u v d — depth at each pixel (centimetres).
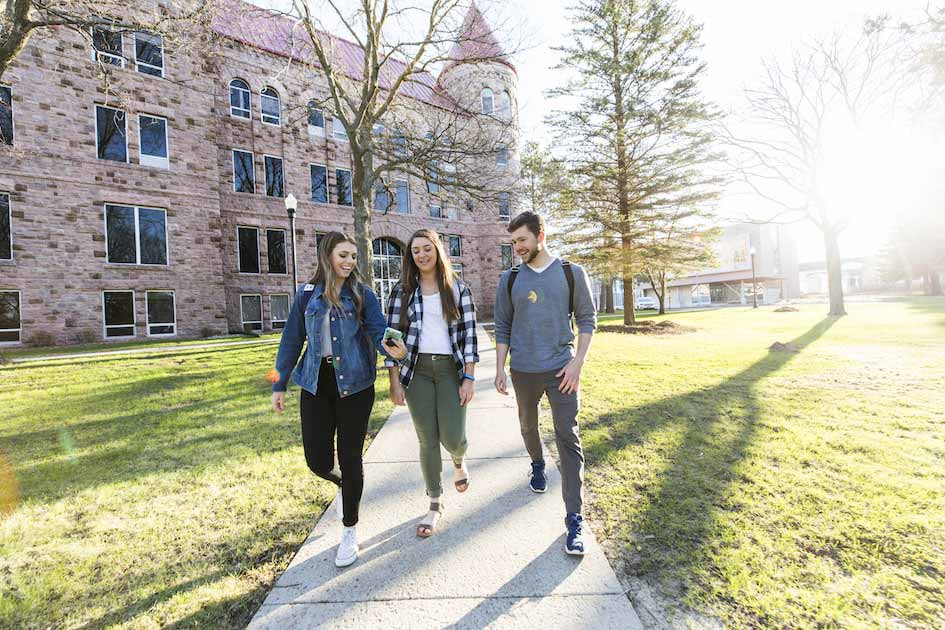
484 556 221
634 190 1485
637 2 1430
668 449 359
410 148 1027
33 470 351
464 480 284
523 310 256
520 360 257
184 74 1608
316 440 231
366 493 298
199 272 1630
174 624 184
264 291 1878
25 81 1323
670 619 176
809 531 234
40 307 1331
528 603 185
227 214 1792
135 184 1499
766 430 398
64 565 226
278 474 339
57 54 1373
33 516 277
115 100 1419
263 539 250
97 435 439
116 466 358
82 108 1413
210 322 1652
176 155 1588
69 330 1371
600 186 1559
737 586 194
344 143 2186
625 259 1524
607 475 314
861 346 872
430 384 254
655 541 232
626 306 1614
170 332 1563
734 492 281
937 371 611
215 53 1045
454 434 254
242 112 1858
